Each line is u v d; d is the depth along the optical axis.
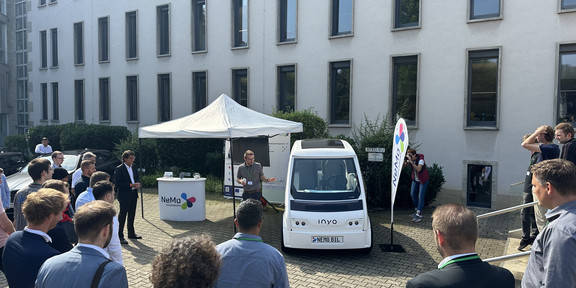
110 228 2.72
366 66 13.73
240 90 16.81
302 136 12.80
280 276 2.81
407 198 11.36
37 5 23.20
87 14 20.92
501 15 11.63
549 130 5.44
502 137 11.75
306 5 14.77
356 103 13.95
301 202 7.46
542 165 2.66
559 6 10.96
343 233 7.03
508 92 11.64
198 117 9.58
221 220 10.10
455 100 12.37
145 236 8.61
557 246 2.30
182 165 16.03
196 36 17.84
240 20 16.64
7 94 27.62
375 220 10.02
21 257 2.98
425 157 12.86
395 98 13.52
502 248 7.76
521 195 7.10
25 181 10.72
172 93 18.20
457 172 12.40
